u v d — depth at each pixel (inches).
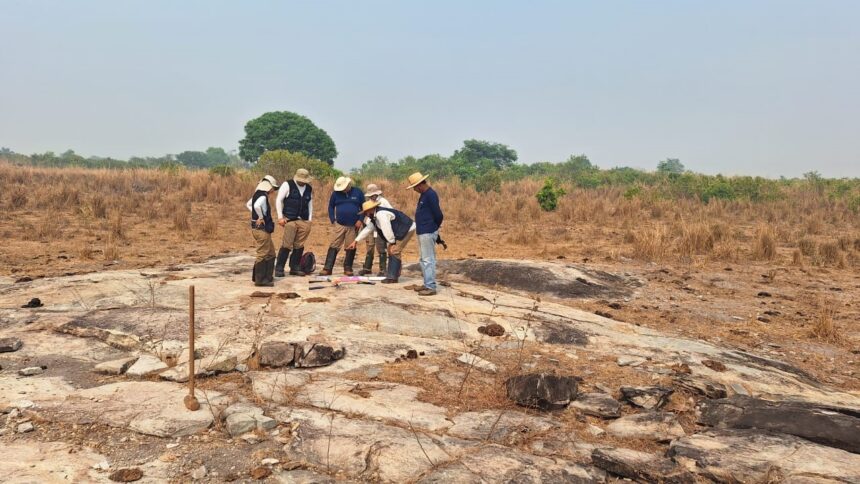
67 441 169.9
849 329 331.9
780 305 383.9
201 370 219.1
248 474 156.6
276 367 229.6
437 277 421.4
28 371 214.7
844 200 1080.8
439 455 164.9
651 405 207.8
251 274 390.0
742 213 960.3
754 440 174.6
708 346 282.5
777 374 249.9
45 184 1048.8
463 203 968.3
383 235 349.7
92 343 248.4
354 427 179.3
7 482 145.9
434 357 247.1
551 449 174.4
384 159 3265.3
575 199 1057.5
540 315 311.1
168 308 288.7
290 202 371.2
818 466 157.9
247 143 3166.8
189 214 759.1
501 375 231.3
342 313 290.0
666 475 156.6
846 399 228.4
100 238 562.9
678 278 454.6
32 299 293.3
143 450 167.8
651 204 986.1
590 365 247.4
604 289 400.8
